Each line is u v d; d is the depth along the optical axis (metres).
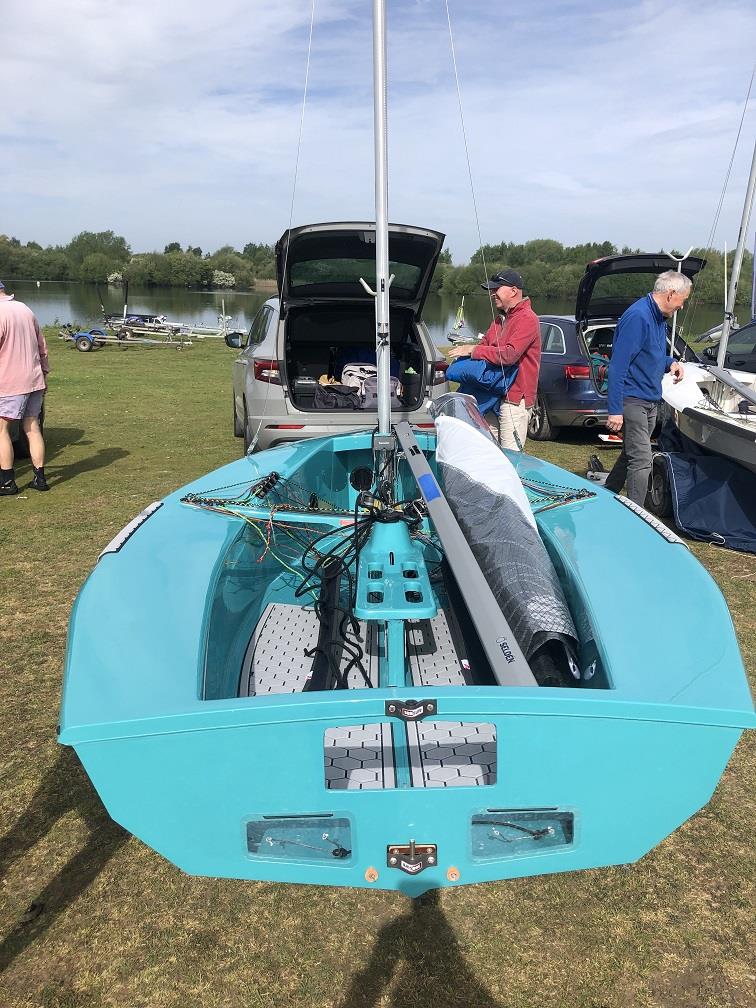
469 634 2.64
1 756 2.64
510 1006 1.75
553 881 2.13
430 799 1.59
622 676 1.71
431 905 2.04
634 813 1.66
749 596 4.05
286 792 1.58
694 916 2.00
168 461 6.93
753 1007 1.74
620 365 4.38
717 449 5.09
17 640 3.46
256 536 2.80
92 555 4.53
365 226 4.59
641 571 2.21
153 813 1.60
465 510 2.63
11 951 1.88
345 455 4.16
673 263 6.55
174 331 21.25
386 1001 1.76
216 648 2.04
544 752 1.57
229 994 1.78
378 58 2.84
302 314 5.59
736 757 2.70
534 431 8.00
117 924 1.97
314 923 1.98
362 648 2.50
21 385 5.58
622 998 1.76
